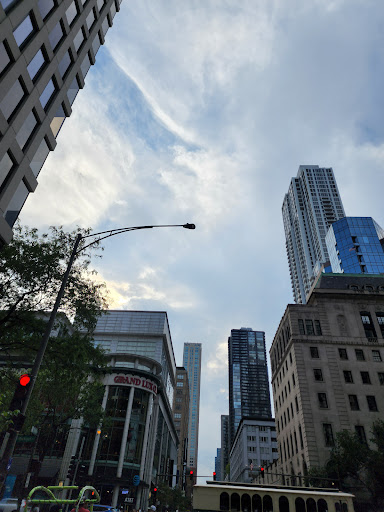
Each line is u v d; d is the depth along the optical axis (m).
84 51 29.80
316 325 54.41
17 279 20.55
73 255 15.01
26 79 21.55
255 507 17.64
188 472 41.53
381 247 125.06
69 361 20.83
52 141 25.83
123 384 55.44
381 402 47.59
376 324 54.44
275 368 66.12
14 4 19.89
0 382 20.98
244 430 118.19
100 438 51.47
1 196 20.44
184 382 136.00
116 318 75.12
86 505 15.55
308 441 44.56
